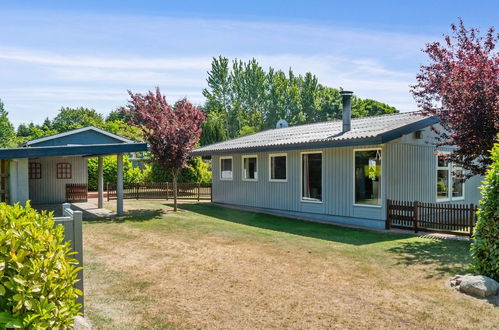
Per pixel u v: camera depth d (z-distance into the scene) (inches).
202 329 185.9
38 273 114.0
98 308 209.9
